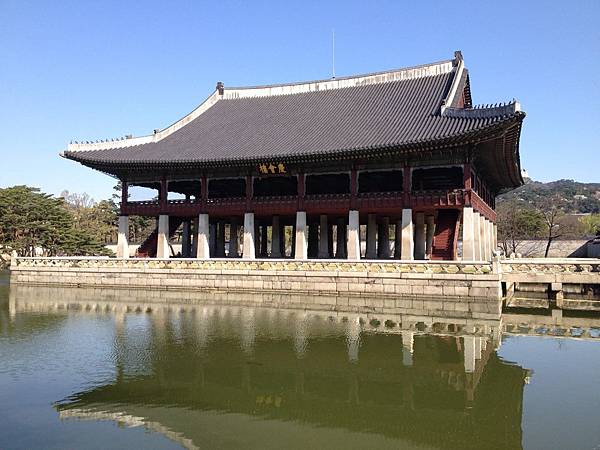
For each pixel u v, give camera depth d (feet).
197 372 53.06
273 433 37.68
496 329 78.95
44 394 45.62
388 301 101.76
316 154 120.47
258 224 185.78
